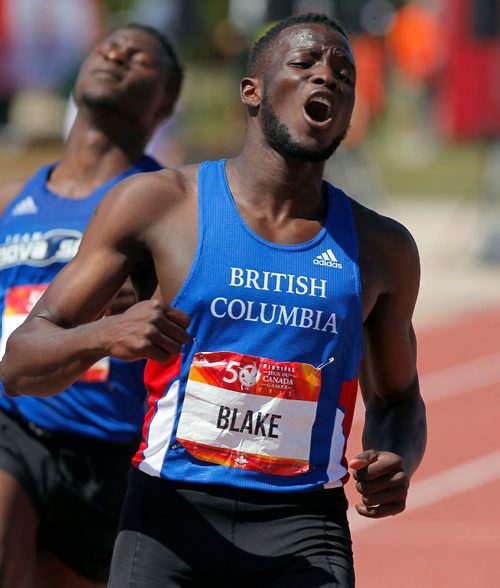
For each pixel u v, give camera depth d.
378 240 11.62
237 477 10.80
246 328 10.81
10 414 14.96
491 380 39.19
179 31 60.16
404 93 115.81
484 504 26.47
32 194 15.95
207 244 10.94
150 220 11.10
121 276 11.20
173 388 10.87
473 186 85.50
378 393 12.46
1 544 14.11
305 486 10.93
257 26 56.56
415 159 108.69
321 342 10.96
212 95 101.06
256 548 10.88
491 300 52.81
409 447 11.99
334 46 11.18
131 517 11.14
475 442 31.59
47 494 14.73
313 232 11.30
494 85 59.16
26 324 11.09
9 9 92.00
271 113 11.14
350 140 67.56
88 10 92.56
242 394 10.77
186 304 10.81
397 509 11.33
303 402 10.89
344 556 11.01
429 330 47.00
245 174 11.34
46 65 93.00
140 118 16.36
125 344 9.93
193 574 10.97
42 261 15.34
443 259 61.44
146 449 11.09
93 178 16.20
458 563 22.77
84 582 15.28
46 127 101.38
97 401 14.80
